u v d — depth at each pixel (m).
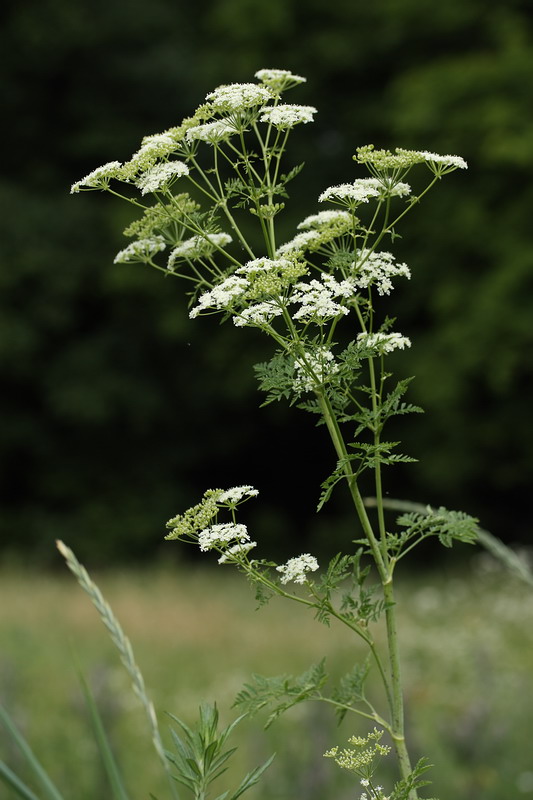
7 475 18.55
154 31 18.88
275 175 2.47
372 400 2.28
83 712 4.64
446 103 15.91
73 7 18.28
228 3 17.95
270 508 19.86
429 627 9.51
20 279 17.44
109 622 1.52
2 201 17.77
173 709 6.80
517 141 14.91
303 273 2.25
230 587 13.42
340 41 17.86
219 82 18.19
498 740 4.75
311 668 2.11
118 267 17.16
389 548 2.18
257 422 19.19
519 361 14.91
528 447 15.83
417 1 17.31
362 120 17.97
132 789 4.85
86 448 18.66
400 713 2.04
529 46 16.38
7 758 4.23
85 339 18.08
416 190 15.96
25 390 18.42
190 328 17.45
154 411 17.95
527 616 9.41
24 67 18.39
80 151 18.77
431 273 16.16
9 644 9.22
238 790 1.70
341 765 1.87
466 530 2.16
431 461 16.31
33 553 17.48
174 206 2.55
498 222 15.59
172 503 18.58
